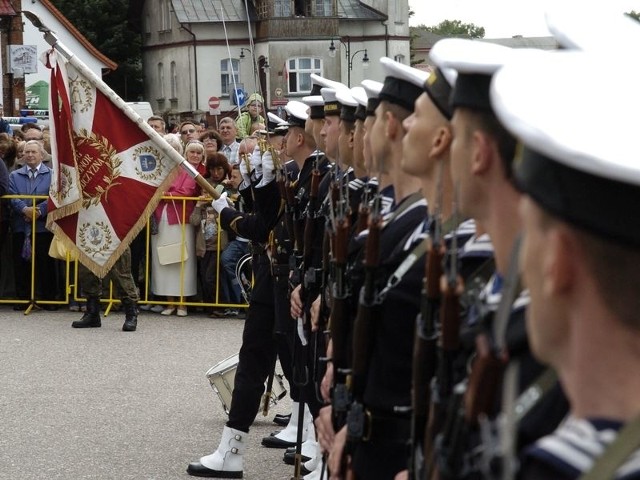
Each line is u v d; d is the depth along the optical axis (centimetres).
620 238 154
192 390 986
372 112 466
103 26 6366
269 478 747
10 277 1434
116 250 1081
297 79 5788
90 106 1062
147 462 770
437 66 337
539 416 199
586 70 164
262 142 798
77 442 816
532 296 169
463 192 259
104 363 1098
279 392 870
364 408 376
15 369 1068
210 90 5859
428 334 292
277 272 727
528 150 169
